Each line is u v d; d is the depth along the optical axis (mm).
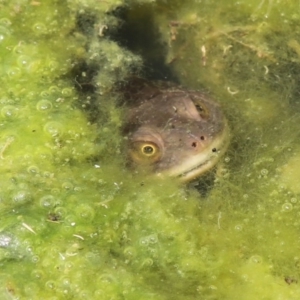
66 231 466
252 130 488
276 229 473
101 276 460
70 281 459
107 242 467
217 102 492
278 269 467
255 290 463
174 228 471
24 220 465
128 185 476
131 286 461
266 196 478
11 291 457
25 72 493
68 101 489
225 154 482
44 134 481
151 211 472
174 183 477
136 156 479
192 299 461
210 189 478
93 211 470
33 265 461
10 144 478
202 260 467
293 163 482
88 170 478
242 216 475
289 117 491
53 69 495
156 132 479
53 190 472
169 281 464
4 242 462
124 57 500
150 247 468
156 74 498
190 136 478
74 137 483
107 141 482
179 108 484
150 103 487
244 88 497
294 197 478
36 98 488
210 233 472
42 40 500
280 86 498
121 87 493
